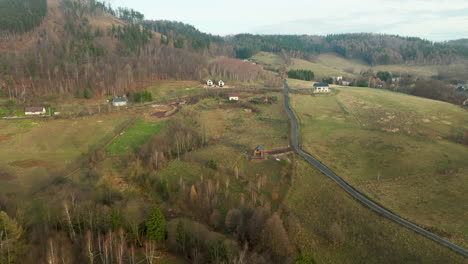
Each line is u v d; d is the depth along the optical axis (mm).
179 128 103188
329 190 67625
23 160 80062
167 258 45750
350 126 109625
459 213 57938
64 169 75375
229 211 54625
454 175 70875
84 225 48594
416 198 63562
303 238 53094
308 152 87312
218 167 76250
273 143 94562
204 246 48344
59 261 41531
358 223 56656
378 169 76562
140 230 48688
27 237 45781
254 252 46906
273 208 61250
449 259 47219
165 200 64312
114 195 64562
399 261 47906
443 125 105062
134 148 90500
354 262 48469
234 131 107250
